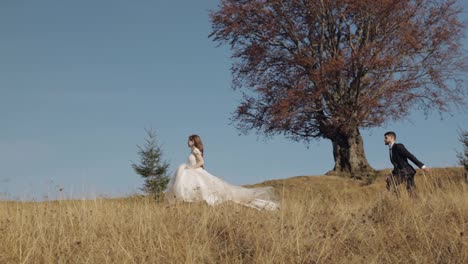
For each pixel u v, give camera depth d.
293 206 7.97
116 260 5.86
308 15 26.19
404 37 24.77
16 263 5.91
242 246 6.25
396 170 10.30
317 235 6.52
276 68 26.06
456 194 8.16
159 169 17.31
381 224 7.04
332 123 25.86
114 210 8.13
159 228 6.90
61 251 6.21
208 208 8.37
